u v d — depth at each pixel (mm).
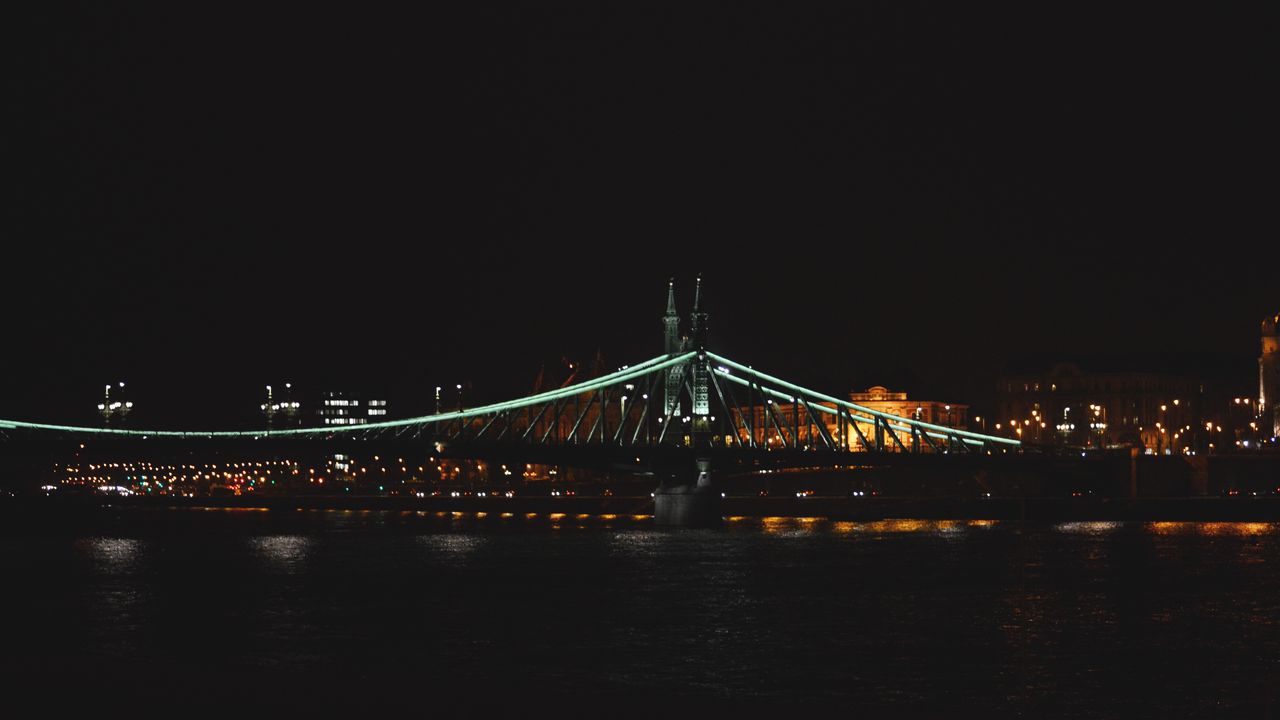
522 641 103812
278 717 81250
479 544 190625
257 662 95750
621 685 88500
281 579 143125
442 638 105000
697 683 88938
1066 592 131125
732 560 163750
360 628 109688
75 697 85625
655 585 137375
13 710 82625
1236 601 124562
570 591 132750
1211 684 88375
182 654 98500
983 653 98562
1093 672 92062
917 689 87125
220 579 142875
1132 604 122688
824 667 93812
